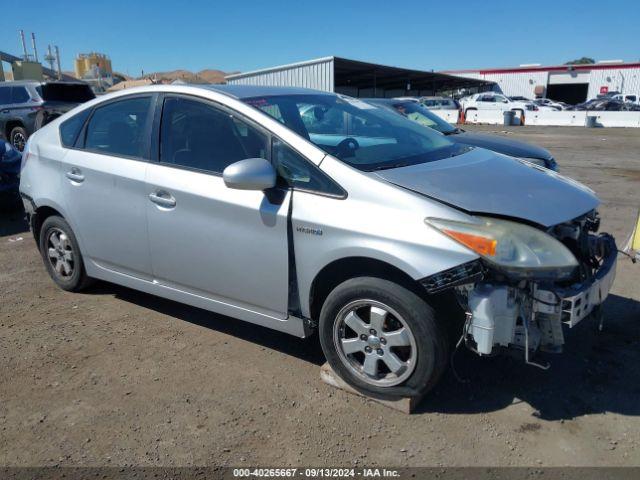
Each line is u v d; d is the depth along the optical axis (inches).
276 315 129.5
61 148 169.2
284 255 122.0
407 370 113.7
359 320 117.7
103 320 163.0
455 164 134.1
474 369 132.6
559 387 125.6
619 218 289.1
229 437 110.0
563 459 102.7
